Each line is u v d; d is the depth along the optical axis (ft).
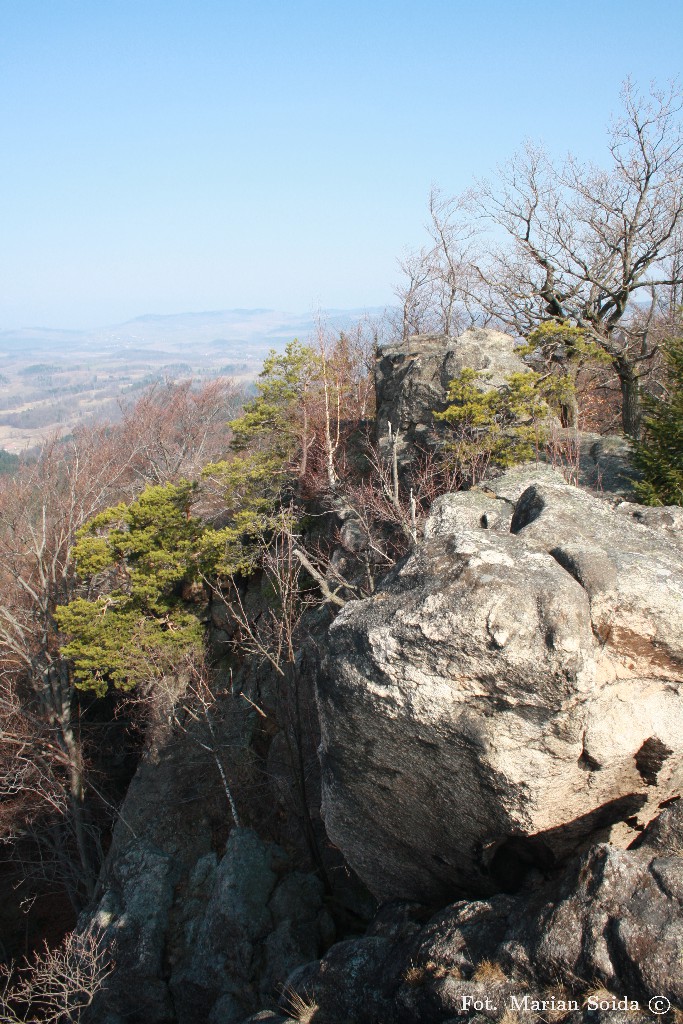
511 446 65.26
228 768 70.23
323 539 81.41
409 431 81.66
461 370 77.15
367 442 84.07
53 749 88.74
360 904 50.49
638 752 25.84
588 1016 20.90
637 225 89.45
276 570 67.46
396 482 65.92
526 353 80.43
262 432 88.12
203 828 69.46
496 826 27.17
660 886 22.59
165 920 56.80
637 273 88.99
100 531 102.37
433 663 25.39
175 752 74.95
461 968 24.75
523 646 24.21
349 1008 28.04
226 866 51.44
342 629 27.84
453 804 27.76
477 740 25.30
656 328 91.09
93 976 51.01
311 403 93.09
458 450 66.13
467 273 115.34
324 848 57.06
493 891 29.99
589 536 29.40
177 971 53.36
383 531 72.28
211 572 81.35
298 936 46.68
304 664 65.87
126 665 72.54
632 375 84.33
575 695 24.07
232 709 73.56
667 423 51.90
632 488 56.24
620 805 27.35
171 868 60.44
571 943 22.58
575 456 61.98
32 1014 61.46
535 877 29.09
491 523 33.14
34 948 88.58
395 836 31.19
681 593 26.13
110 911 58.70
